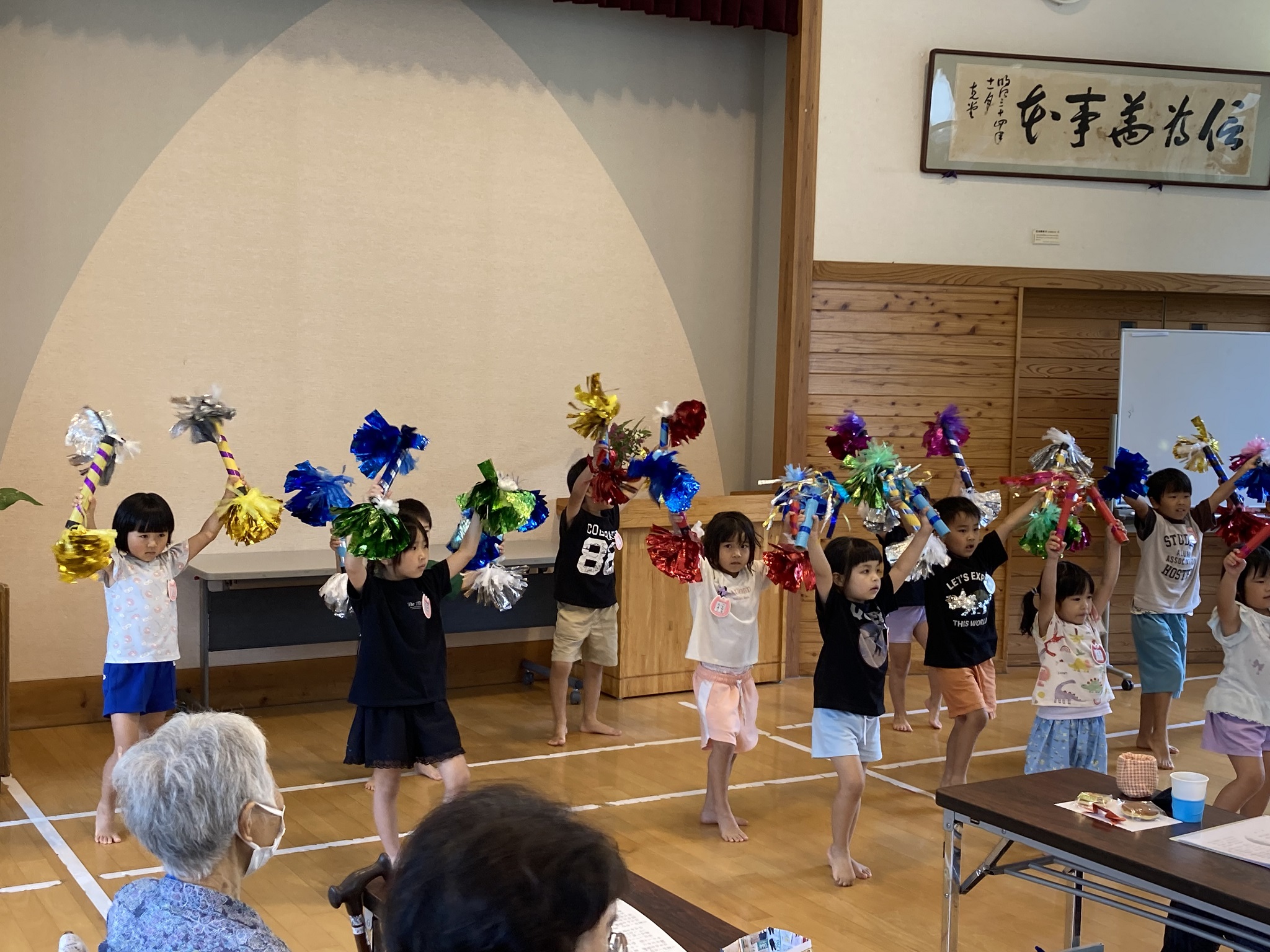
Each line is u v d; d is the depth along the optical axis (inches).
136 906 59.3
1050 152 255.0
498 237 238.4
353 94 224.4
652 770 184.7
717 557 156.1
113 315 207.3
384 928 37.7
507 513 133.0
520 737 203.3
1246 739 143.0
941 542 165.5
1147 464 201.9
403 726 131.5
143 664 154.3
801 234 245.8
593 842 37.7
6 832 152.9
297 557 212.4
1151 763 93.6
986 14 252.2
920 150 251.3
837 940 123.2
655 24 250.1
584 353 247.8
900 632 208.2
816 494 143.9
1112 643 269.9
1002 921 129.7
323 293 223.8
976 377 257.1
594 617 201.2
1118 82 255.1
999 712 226.8
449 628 226.4
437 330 233.9
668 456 151.0
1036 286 257.3
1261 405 259.1
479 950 34.9
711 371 260.2
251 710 220.1
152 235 209.6
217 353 215.8
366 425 130.9
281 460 221.9
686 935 66.4
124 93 206.5
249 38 215.6
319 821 159.5
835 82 246.8
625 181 249.4
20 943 120.0
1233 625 145.1
